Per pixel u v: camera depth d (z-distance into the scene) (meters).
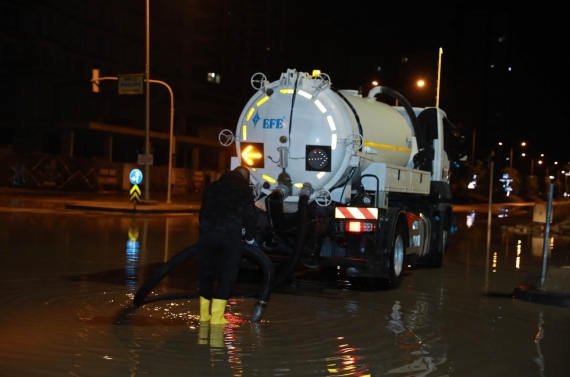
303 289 11.31
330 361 6.71
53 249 15.08
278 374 6.19
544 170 140.00
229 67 112.31
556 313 9.90
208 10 90.62
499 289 12.09
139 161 34.50
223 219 8.30
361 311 9.47
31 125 60.44
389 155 12.75
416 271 14.47
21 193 44.81
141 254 14.90
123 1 75.44
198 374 6.10
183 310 8.99
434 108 15.20
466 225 32.12
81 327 7.80
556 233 27.52
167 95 80.06
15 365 6.23
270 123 11.10
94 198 43.09
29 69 62.53
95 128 58.50
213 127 87.56
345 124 10.93
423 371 6.52
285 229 11.11
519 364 6.93
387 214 11.34
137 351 6.81
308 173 10.98
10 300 9.30
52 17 65.38
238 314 8.91
